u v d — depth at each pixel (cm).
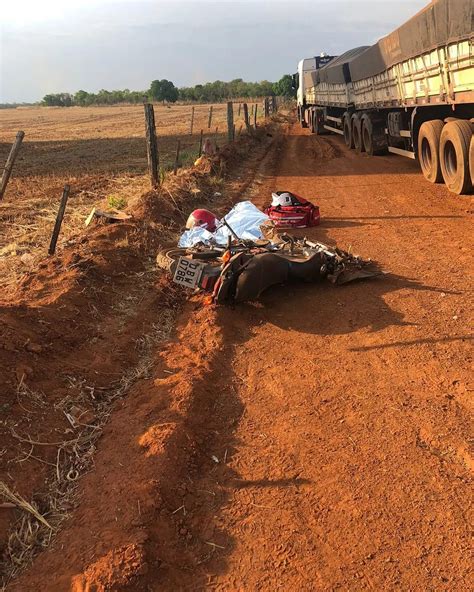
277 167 1703
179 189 1090
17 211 1063
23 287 575
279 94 9944
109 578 247
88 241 720
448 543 266
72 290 549
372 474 317
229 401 407
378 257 717
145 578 252
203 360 458
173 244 805
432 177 1234
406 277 633
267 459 339
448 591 241
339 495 304
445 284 601
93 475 328
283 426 371
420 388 401
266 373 443
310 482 316
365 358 453
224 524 290
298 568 260
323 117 2819
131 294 606
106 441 360
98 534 277
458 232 816
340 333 503
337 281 615
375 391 402
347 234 848
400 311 536
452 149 1112
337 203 1102
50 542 282
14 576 262
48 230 880
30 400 381
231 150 1819
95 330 508
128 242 734
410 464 322
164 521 288
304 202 918
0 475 315
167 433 349
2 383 381
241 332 521
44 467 333
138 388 425
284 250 634
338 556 265
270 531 284
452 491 300
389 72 1395
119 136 3309
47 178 1544
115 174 1564
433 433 348
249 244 637
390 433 352
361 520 285
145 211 897
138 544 264
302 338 500
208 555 272
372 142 1727
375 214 978
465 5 884
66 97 15038
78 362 448
